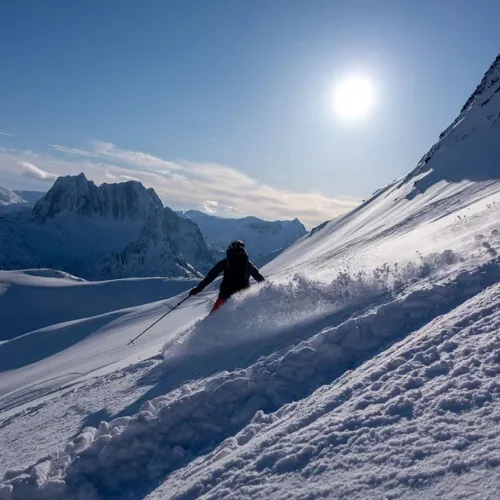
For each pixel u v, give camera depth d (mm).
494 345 3242
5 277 125250
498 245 6215
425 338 3871
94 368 14133
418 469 2262
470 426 2455
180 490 2951
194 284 123562
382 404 2986
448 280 5340
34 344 35406
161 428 3957
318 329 5691
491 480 2014
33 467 3951
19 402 12000
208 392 4176
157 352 8422
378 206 66562
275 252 106875
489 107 56844
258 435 3383
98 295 117438
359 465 2461
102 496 3598
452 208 27453
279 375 4309
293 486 2494
